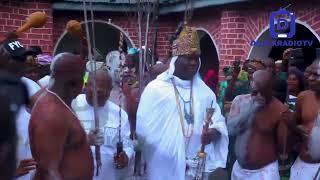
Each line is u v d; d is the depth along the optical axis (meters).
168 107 4.49
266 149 4.76
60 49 11.70
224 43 9.35
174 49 4.57
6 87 1.28
